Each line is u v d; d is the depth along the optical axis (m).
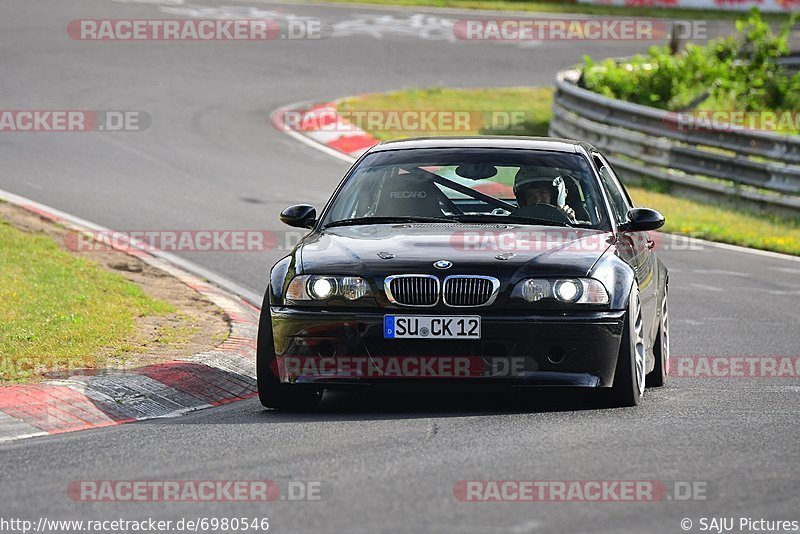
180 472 20.89
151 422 25.89
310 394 27.03
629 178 72.62
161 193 61.88
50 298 37.22
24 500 19.30
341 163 73.75
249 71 101.88
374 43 116.31
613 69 92.19
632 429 23.80
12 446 23.16
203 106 88.44
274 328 26.25
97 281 41.00
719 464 20.89
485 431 23.66
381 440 23.02
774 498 18.88
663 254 53.53
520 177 29.22
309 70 104.06
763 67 97.81
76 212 56.06
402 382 25.69
